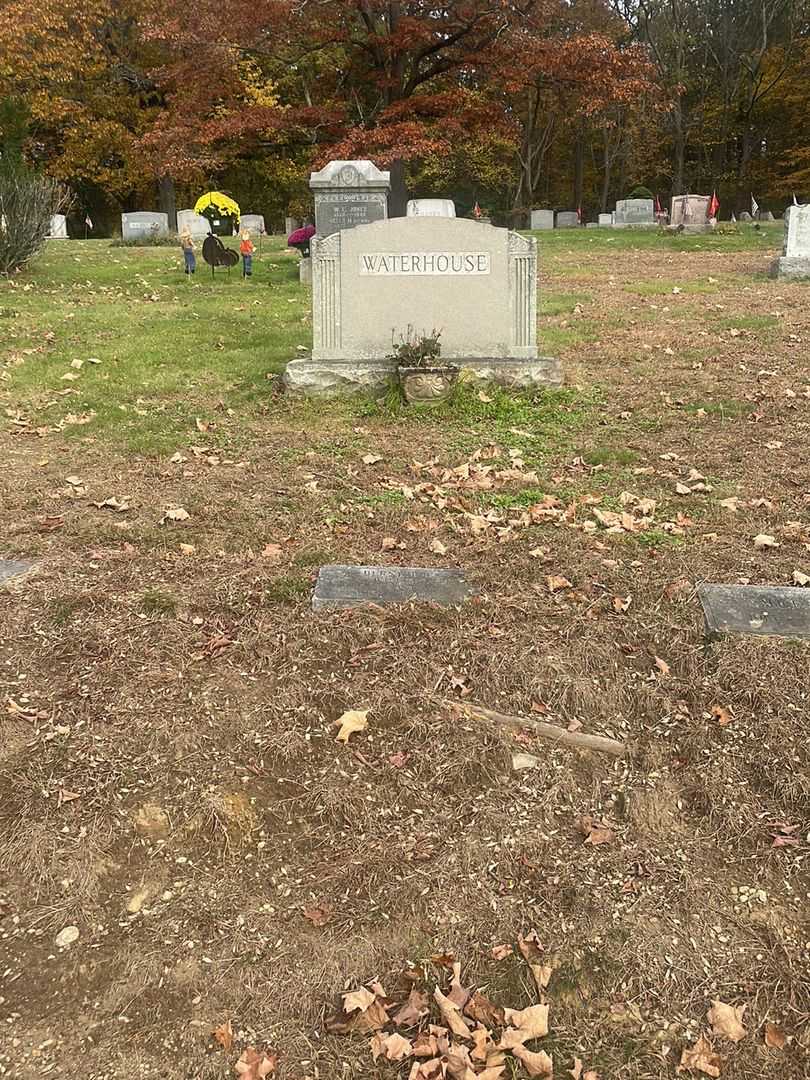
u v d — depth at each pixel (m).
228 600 2.61
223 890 1.80
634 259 11.90
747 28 26.39
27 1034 1.52
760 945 1.70
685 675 2.32
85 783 1.98
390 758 2.08
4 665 2.33
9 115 12.63
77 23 19.81
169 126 14.48
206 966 1.64
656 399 4.78
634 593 2.64
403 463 3.91
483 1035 1.51
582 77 13.52
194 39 13.48
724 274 9.73
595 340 6.27
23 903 1.76
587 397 4.83
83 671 2.31
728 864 1.87
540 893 1.79
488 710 2.21
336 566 2.80
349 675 2.29
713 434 4.20
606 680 2.30
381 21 15.86
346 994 1.58
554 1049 1.52
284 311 7.73
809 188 28.25
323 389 4.88
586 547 2.96
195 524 3.21
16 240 9.79
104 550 2.95
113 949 1.67
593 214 34.50
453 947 1.68
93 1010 1.57
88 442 4.23
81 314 7.45
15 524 3.19
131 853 1.86
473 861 1.85
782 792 1.99
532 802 1.99
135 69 21.20
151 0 19.89
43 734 2.11
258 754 2.08
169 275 10.30
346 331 4.94
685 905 1.77
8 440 4.28
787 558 2.87
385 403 4.72
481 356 4.96
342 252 4.84
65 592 2.65
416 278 4.86
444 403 4.66
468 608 2.55
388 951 1.68
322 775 2.04
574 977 1.64
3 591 2.66
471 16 13.60
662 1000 1.60
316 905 1.76
